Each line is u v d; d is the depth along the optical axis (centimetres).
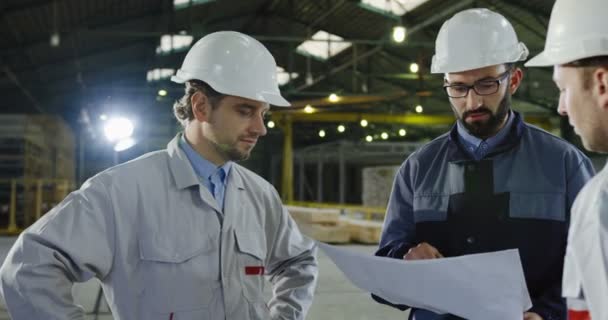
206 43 184
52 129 1688
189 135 184
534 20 1434
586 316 104
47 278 158
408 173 206
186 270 169
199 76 178
